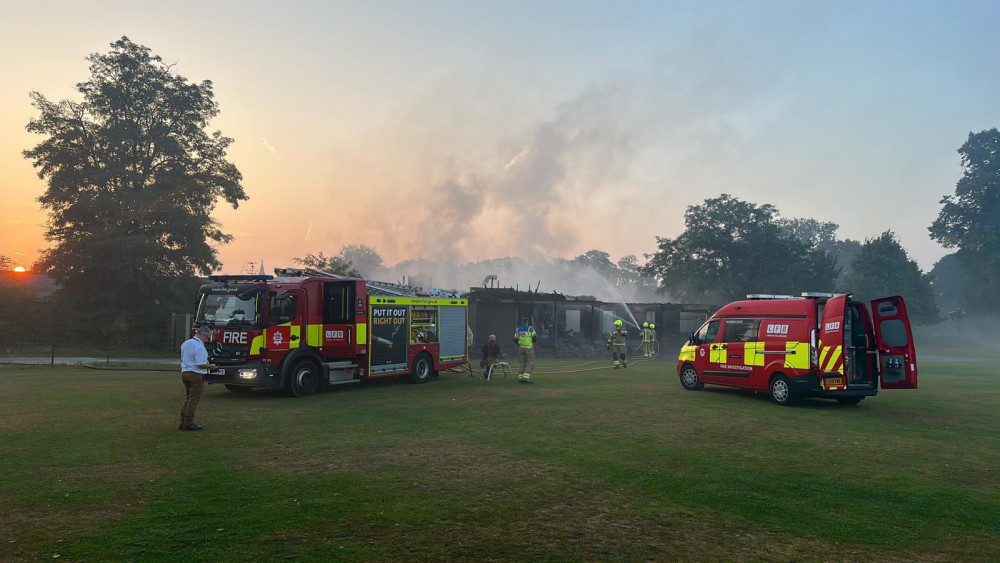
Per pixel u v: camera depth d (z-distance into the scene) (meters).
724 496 6.48
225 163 39.91
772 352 13.69
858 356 13.09
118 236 34.19
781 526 5.59
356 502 5.99
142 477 6.80
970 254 76.75
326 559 4.56
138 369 22.16
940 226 78.00
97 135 35.62
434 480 6.85
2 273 36.22
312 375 14.38
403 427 10.12
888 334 12.77
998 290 74.25
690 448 8.78
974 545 5.18
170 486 6.45
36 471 7.02
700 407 12.78
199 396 9.77
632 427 10.37
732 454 8.45
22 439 8.82
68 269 34.81
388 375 16.17
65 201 34.97
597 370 23.08
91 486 6.42
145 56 37.38
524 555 4.74
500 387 16.25
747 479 7.16
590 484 6.82
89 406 12.08
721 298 65.12
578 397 14.17
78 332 33.41
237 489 6.37
